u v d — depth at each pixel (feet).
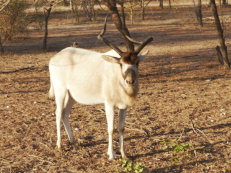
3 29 77.36
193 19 114.21
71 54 19.65
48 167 18.60
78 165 18.72
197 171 17.80
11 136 22.81
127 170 17.89
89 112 27.68
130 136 22.62
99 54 19.15
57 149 20.74
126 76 16.03
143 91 34.12
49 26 113.29
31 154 20.17
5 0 16.60
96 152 20.27
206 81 37.63
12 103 30.66
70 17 123.54
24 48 69.21
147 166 18.42
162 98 31.50
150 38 16.70
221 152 19.84
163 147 20.01
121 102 18.11
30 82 39.37
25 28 82.12
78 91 19.11
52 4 22.07
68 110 20.67
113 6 30.96
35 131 23.71
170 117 26.20
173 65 47.29
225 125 24.07
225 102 29.48
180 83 37.14
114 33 90.02
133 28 103.40
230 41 69.56
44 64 51.19
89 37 84.28
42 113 27.66
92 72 18.44
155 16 129.59
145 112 27.50
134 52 16.38
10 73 44.70
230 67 43.73
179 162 18.78
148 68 45.65
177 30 94.94
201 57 52.85
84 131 23.52
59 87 19.61
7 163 19.06
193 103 29.58
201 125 24.29
